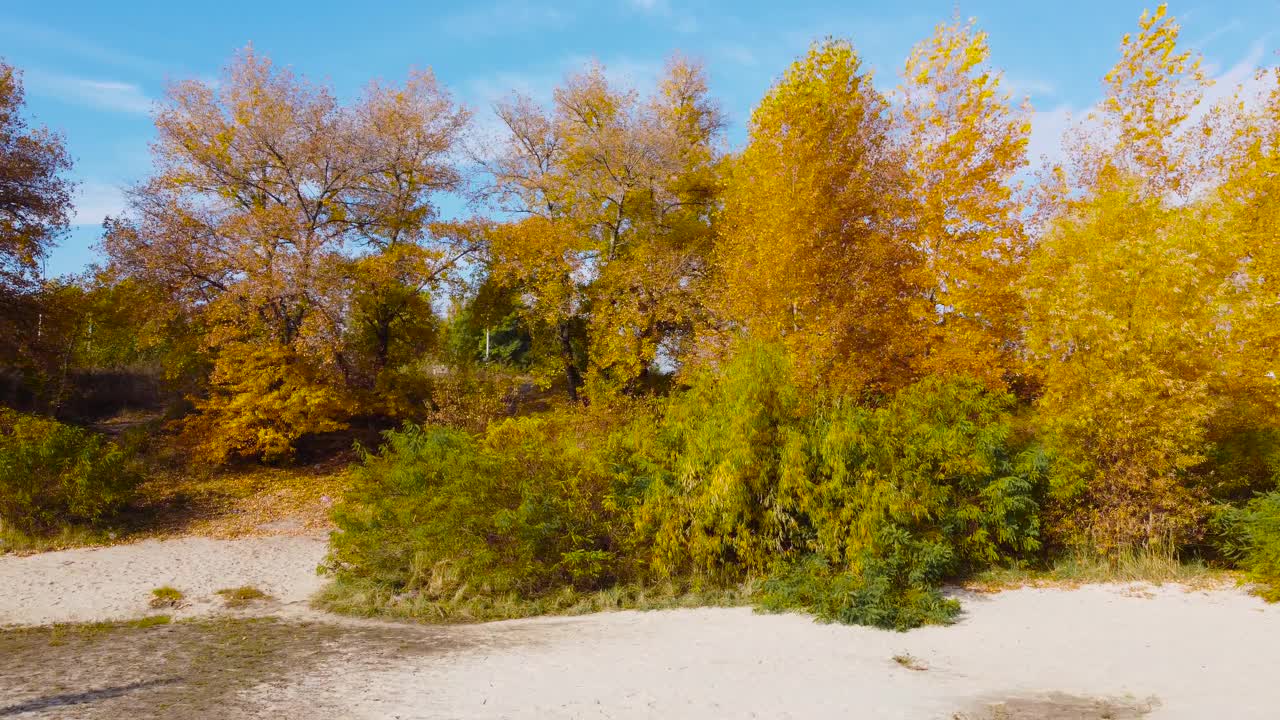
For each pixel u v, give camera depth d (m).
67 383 24.05
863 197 15.92
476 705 5.88
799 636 8.05
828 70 16.52
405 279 22.67
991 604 8.95
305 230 20.31
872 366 15.44
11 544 14.09
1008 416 11.44
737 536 10.44
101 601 10.65
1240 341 12.36
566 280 23.89
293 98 22.80
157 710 5.84
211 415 20.41
